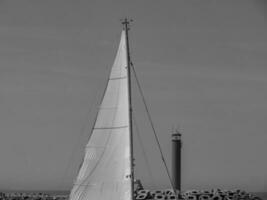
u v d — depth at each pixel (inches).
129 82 3316.9
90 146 3373.5
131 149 3282.5
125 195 3275.1
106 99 3356.3
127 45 3334.2
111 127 3336.6
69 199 3415.4
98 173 3336.6
